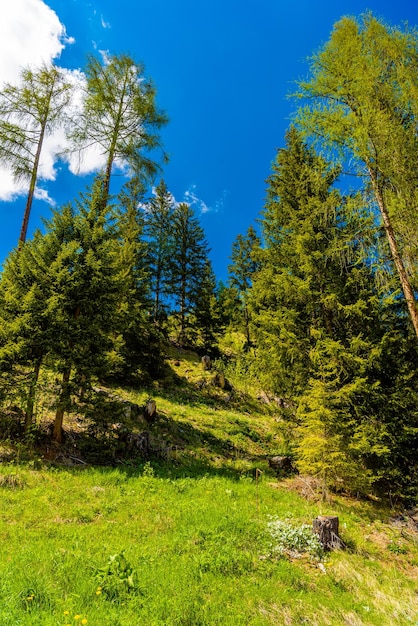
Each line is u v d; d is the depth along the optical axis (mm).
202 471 11555
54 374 12289
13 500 7320
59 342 10508
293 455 13914
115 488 8750
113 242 12352
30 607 3984
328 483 10812
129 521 7312
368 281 11430
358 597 5844
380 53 9125
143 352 19859
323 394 10258
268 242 15516
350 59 9016
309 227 12164
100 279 11289
